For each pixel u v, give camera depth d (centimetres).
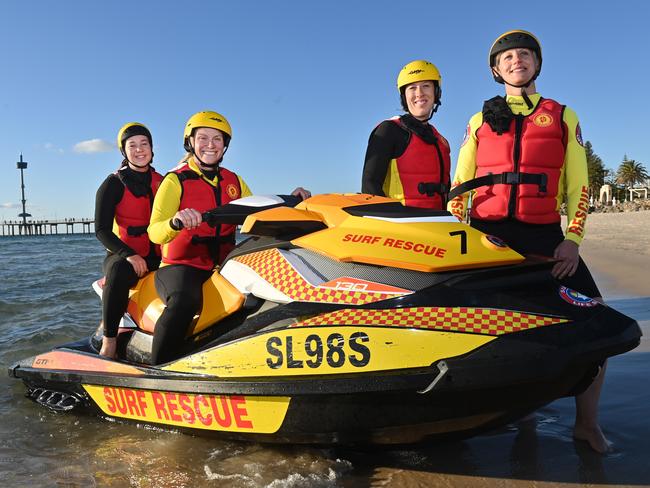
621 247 1502
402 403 264
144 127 458
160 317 346
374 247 292
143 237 452
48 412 413
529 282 281
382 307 276
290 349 284
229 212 336
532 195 330
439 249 284
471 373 249
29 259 2336
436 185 380
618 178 10250
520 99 341
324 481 280
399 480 280
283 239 322
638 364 450
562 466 286
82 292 1054
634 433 323
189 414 321
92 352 402
